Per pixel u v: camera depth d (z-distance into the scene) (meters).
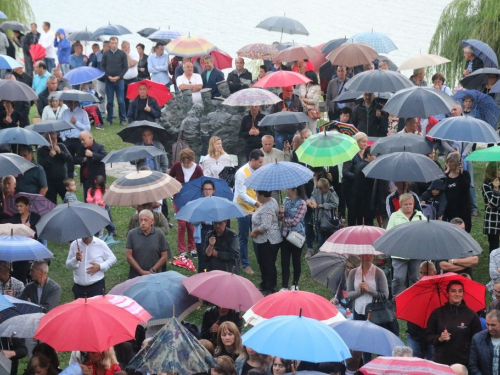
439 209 39.38
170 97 54.62
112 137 62.09
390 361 21.86
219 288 28.23
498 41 59.34
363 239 31.20
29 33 77.94
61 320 24.28
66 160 45.03
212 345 26.55
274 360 25.12
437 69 62.50
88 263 34.50
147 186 36.78
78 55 73.50
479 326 27.69
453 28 61.72
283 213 37.44
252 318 26.34
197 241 37.72
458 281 27.38
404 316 28.33
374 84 45.09
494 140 38.28
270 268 37.47
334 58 52.53
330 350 22.45
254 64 78.50
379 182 39.72
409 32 112.94
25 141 42.28
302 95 54.03
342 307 33.28
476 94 47.12
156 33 69.69
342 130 44.59
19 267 36.72
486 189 38.50
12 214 38.31
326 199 40.41
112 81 65.81
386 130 47.03
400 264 34.66
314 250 43.06
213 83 59.75
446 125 38.88
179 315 27.94
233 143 55.06
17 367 30.42
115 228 45.88
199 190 39.56
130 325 24.59
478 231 44.09
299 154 40.53
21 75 64.94
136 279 29.80
